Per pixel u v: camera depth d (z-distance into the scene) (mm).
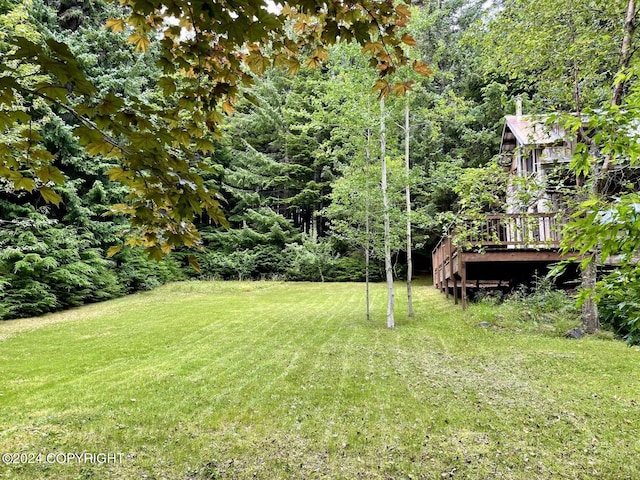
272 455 3209
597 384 4602
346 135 8711
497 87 14250
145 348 6730
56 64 1288
